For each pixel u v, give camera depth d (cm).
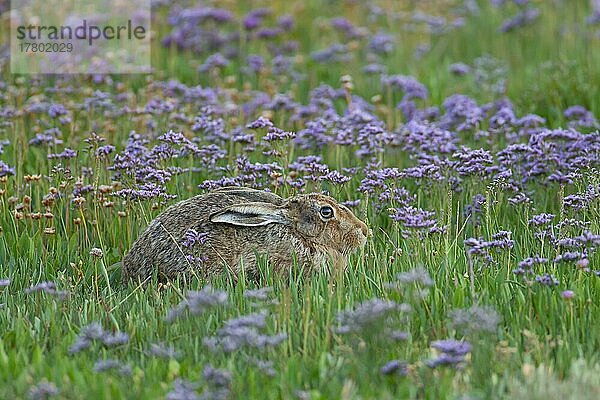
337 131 1555
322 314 1024
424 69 2108
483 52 2203
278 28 2291
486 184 1371
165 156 1412
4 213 1349
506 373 910
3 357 946
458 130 1599
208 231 1192
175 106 1723
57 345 993
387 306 957
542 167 1392
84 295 1156
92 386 878
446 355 897
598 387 873
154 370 926
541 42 2227
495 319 952
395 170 1344
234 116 1722
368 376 909
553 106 1811
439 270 1127
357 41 2266
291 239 1205
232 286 1162
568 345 967
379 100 1847
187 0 2434
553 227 1258
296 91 1959
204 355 962
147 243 1211
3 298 1129
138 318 1046
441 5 2498
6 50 2108
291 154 1491
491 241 1195
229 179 1359
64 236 1345
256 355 956
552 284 1060
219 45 2231
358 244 1238
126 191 1303
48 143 1528
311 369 932
